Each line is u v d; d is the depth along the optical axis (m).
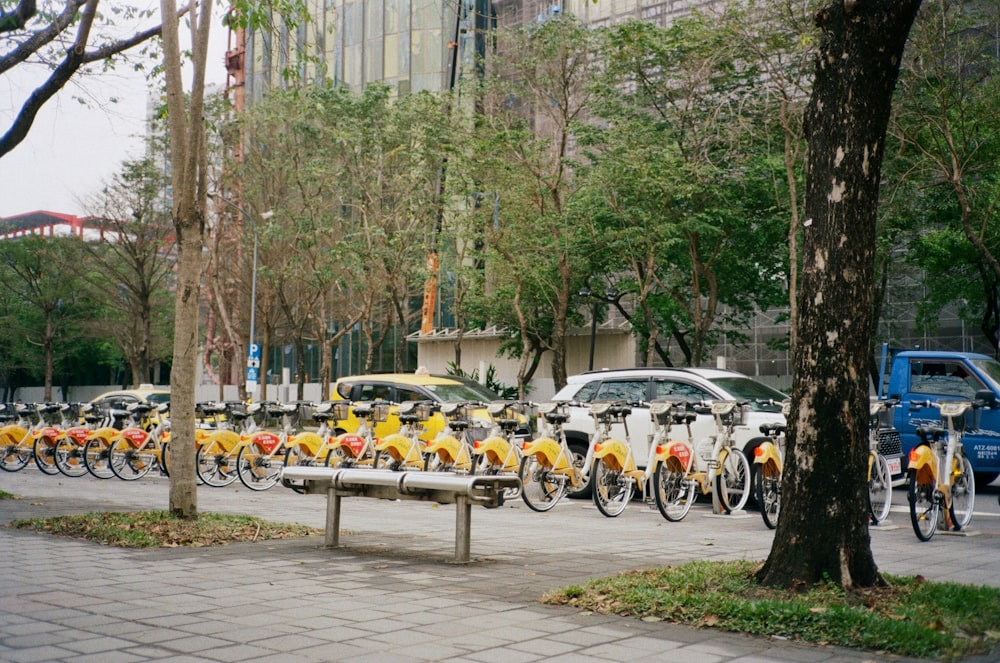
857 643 5.06
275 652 4.87
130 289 47.50
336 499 8.96
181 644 5.02
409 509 13.23
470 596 6.43
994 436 14.84
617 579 6.62
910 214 25.05
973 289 26.16
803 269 6.27
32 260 54.59
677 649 4.99
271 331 40.66
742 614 5.51
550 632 5.36
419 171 32.88
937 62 21.41
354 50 53.75
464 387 18.11
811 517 6.11
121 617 5.70
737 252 27.62
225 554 8.41
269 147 36.25
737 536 10.19
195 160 9.88
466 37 40.91
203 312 55.06
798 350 6.25
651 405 11.97
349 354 55.69
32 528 10.04
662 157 24.11
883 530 10.97
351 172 34.84
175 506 10.03
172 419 10.09
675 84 25.62
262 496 14.77
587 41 27.34
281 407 15.84
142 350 45.69
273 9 11.62
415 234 34.50
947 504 10.27
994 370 15.48
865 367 6.16
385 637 5.21
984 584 6.75
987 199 22.80
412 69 51.50
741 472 12.46
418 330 51.09
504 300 32.38
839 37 6.09
